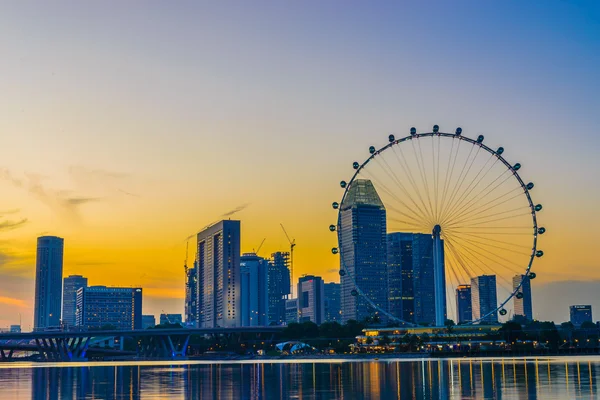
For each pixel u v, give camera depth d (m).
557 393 126.12
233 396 133.00
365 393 133.88
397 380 167.62
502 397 120.69
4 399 133.38
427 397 123.38
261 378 190.25
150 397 133.25
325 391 140.38
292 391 142.00
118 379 197.75
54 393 146.62
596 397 118.69
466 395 125.56
